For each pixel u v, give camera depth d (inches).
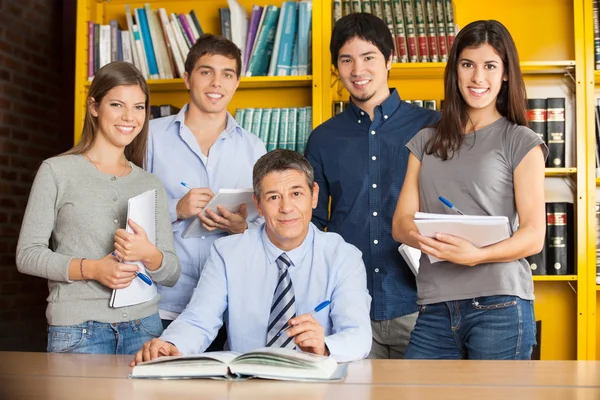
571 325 131.4
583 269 122.3
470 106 85.3
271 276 81.2
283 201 78.7
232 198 95.4
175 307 105.9
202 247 105.4
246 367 57.3
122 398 50.1
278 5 140.9
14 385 55.2
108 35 134.7
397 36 128.0
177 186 108.3
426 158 87.0
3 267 166.4
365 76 106.8
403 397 49.4
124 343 84.6
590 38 123.5
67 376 59.6
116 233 83.0
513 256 78.2
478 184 82.5
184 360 59.4
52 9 184.5
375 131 107.7
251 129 130.3
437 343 84.2
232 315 81.2
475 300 80.9
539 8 134.5
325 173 110.2
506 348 79.7
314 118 127.1
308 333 66.3
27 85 174.4
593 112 123.1
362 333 72.2
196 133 110.3
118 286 81.7
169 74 133.1
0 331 164.9
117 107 89.6
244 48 132.0
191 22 133.2
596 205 125.6
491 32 83.1
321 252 81.8
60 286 84.0
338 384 54.7
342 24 108.0
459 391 51.4
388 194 105.6
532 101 125.5
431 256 81.0
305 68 129.1
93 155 90.7
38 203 85.2
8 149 167.9
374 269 104.6
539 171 80.8
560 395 49.6
